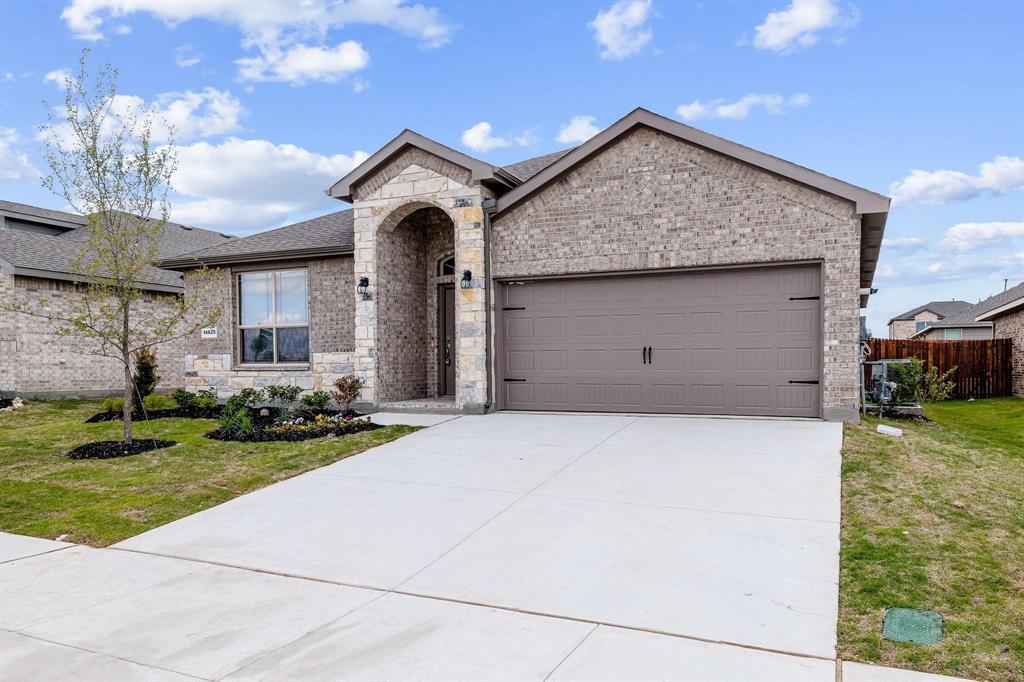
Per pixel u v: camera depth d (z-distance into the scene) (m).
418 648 3.78
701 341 11.03
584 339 11.79
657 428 9.91
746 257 10.48
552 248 11.72
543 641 3.83
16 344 16.00
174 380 19.59
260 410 13.20
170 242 22.94
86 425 12.09
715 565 4.84
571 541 5.45
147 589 4.85
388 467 8.22
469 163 11.87
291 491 7.38
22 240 17.84
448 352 14.42
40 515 6.76
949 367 19.16
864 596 4.28
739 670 3.44
